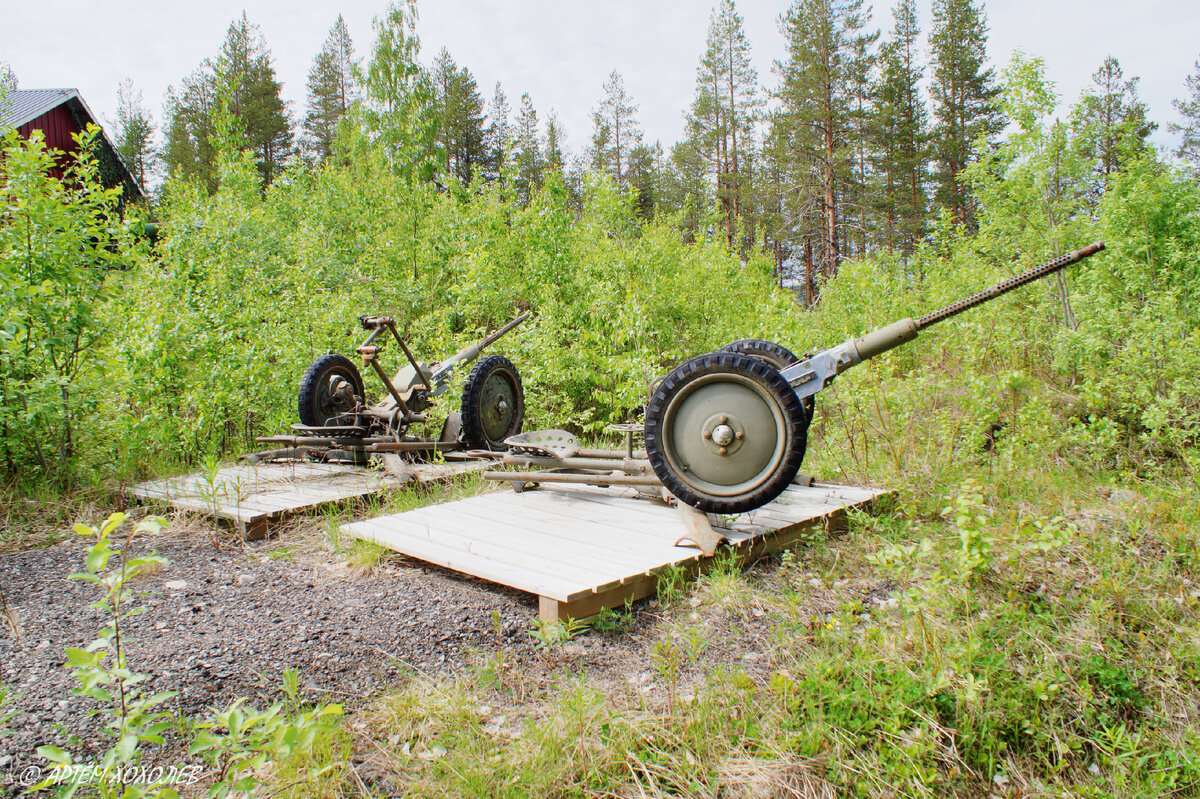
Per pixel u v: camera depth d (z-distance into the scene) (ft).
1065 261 13.70
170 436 21.48
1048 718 9.05
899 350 29.89
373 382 26.89
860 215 104.47
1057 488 17.08
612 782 7.85
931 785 7.98
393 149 51.49
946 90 98.12
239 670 9.91
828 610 12.01
